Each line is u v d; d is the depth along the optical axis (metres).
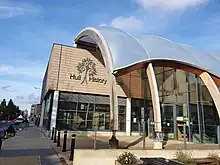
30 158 9.00
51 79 19.83
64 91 20.14
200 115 16.36
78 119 20.28
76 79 20.75
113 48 14.68
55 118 19.23
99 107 21.41
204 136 15.61
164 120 19.12
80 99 20.75
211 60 17.69
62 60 20.55
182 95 18.19
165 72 20.34
